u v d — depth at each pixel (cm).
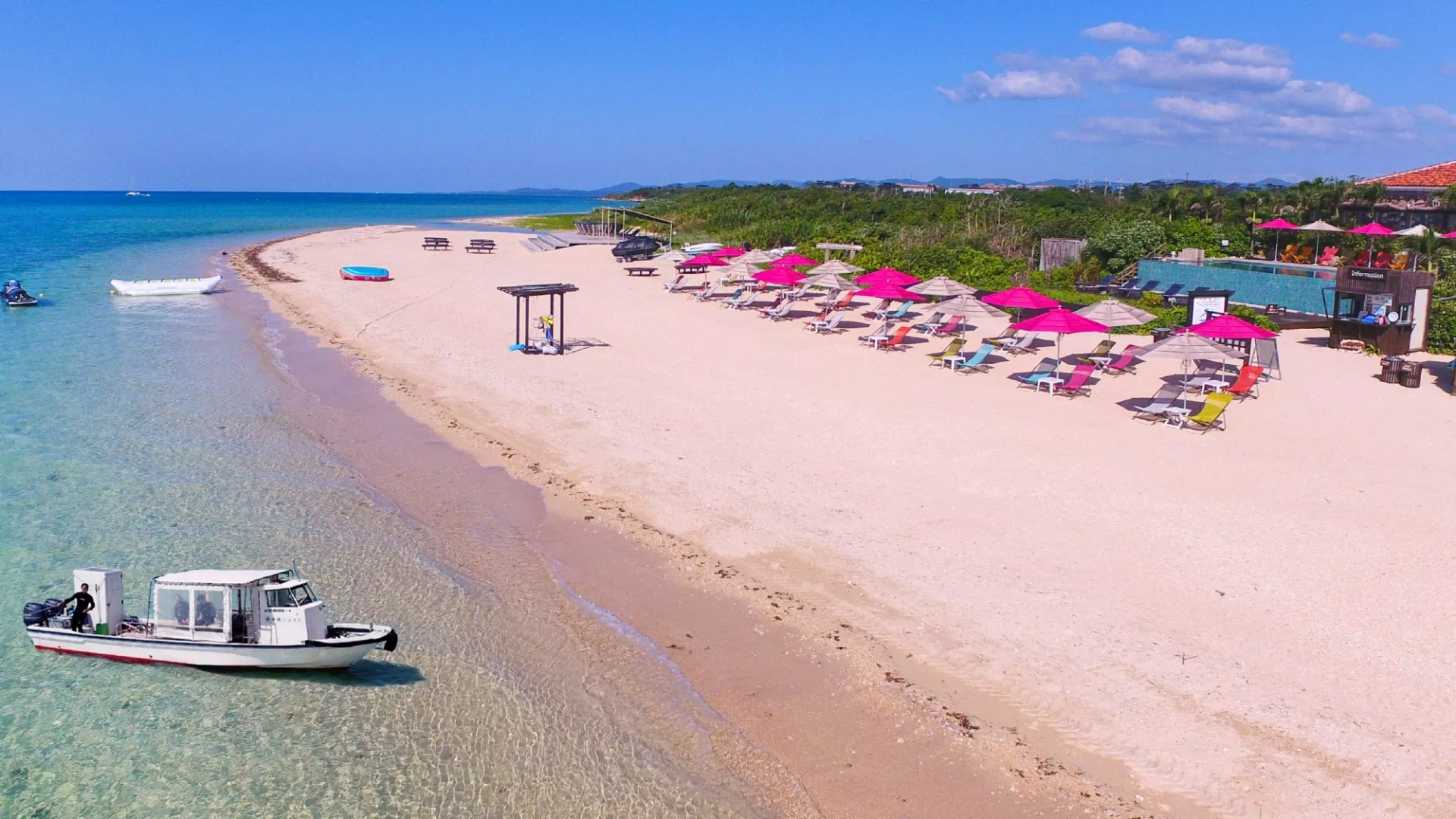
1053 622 1236
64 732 1043
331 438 2053
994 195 8406
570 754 998
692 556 1460
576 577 1398
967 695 1089
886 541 1496
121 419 2156
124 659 1198
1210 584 1331
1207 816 898
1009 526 1543
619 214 9431
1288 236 4238
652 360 2797
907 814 909
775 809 917
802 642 1208
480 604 1316
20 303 3719
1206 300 2945
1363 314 2809
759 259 4022
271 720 1064
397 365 2764
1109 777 953
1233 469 1797
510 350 2952
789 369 2680
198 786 949
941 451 1920
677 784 951
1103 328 2416
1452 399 2272
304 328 3378
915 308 3591
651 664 1166
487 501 1694
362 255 6128
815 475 1794
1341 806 903
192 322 3478
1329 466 1811
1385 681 1093
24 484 1725
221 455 1925
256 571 1244
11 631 1257
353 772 970
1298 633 1198
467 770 971
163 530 1536
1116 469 1805
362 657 1134
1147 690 1085
